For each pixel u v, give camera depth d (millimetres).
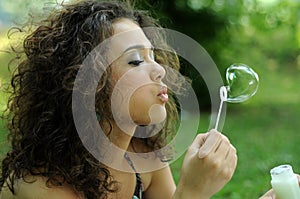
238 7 12547
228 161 2182
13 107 2400
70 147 2227
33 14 2549
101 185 2275
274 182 2215
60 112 2238
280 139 9742
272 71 16188
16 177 2275
